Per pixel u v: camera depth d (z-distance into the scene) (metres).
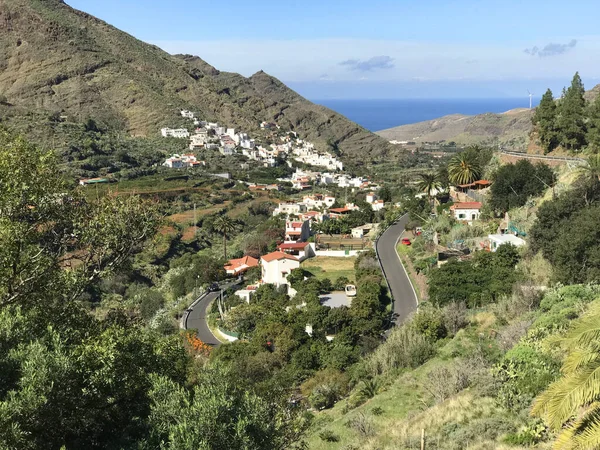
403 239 86.62
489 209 78.38
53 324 21.41
